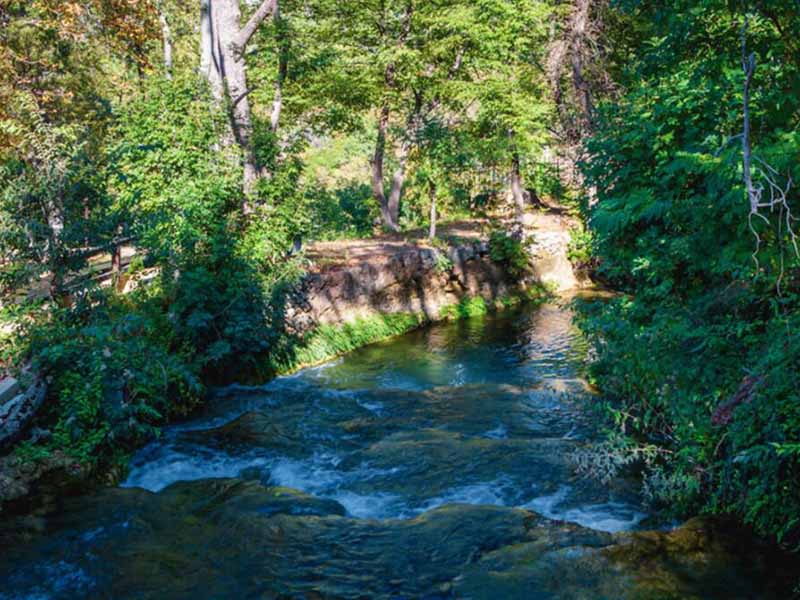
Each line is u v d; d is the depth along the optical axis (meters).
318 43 21.52
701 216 7.29
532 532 6.71
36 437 8.71
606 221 9.08
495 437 9.92
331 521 7.25
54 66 20.45
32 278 10.49
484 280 21.05
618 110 9.95
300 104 23.47
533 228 23.67
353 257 18.48
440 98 25.19
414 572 6.16
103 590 6.13
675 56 6.78
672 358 7.77
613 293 22.02
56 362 9.34
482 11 23.70
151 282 12.92
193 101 13.92
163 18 20.50
